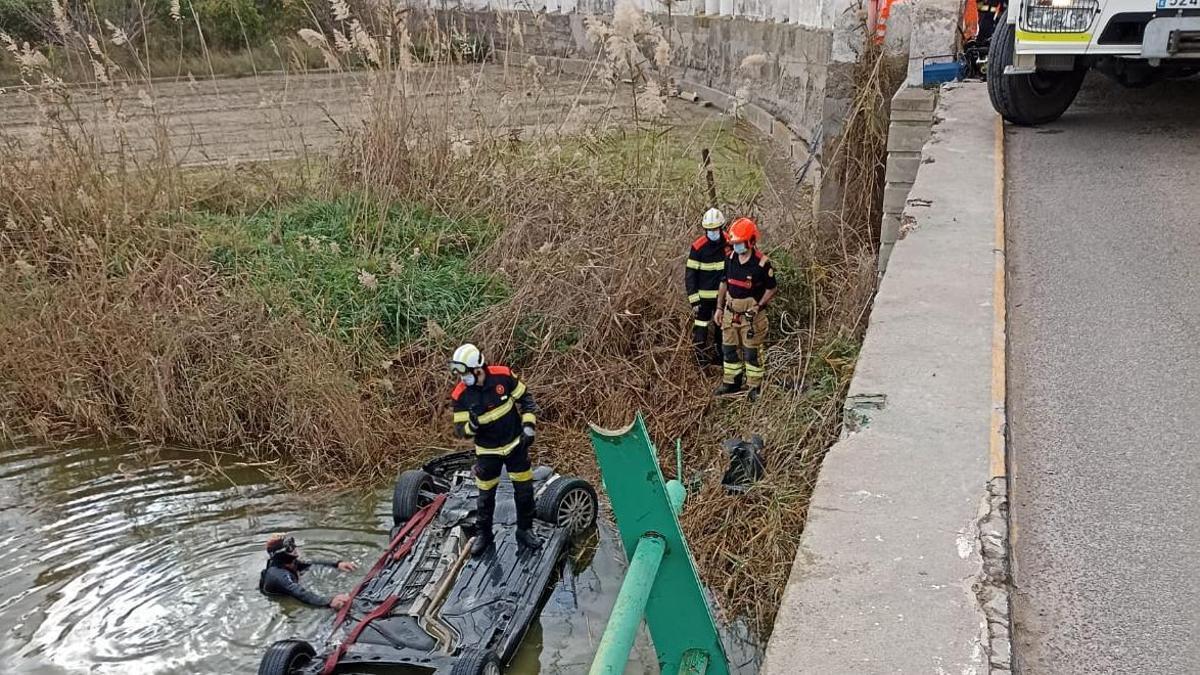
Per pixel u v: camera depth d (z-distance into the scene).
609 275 8.75
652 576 2.52
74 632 5.55
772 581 5.36
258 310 8.63
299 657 5.05
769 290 7.40
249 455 7.75
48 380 8.41
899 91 8.50
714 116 17.23
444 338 8.55
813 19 14.39
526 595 5.64
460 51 12.51
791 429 6.56
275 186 11.12
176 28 20.23
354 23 11.09
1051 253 5.24
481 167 10.76
